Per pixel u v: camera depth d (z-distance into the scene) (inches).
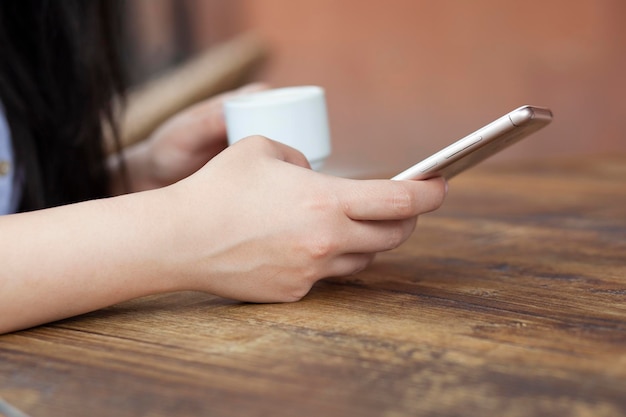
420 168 31.0
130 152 56.8
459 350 24.8
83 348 26.7
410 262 37.7
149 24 158.7
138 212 30.0
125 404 21.9
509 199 53.3
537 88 153.8
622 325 26.9
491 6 155.6
